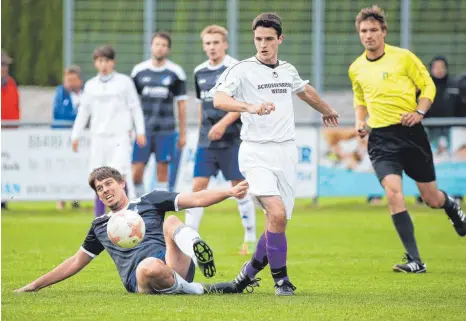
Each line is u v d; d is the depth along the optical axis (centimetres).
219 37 3328
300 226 4241
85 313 2000
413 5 6494
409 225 2852
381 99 2902
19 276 2734
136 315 1966
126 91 3978
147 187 4841
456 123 4959
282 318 1931
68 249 3459
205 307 2061
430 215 4716
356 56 6619
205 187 3378
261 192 2264
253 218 3319
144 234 2227
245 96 2300
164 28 6712
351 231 4041
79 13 6625
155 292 2245
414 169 2950
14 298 2228
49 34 7881
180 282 2227
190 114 6981
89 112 4012
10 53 7881
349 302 2169
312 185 4978
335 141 4959
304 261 3102
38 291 2352
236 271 2853
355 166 4969
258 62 2303
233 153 3341
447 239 3769
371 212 4862
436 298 2259
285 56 6638
